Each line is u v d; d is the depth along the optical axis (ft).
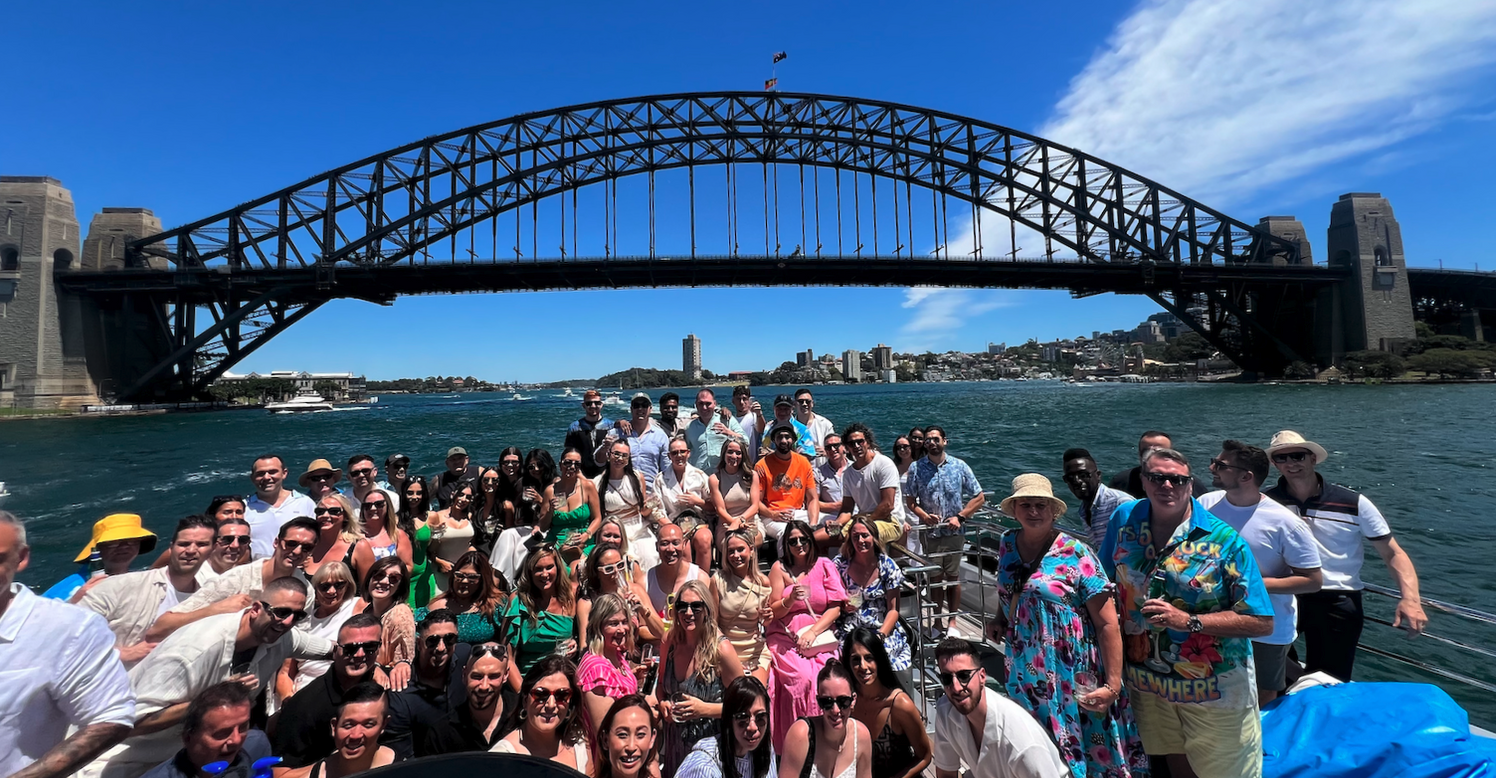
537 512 18.53
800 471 19.71
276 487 18.26
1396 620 11.99
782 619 13.39
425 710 11.53
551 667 10.73
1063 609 9.89
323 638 13.35
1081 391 285.64
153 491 68.59
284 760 10.65
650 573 14.92
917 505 20.33
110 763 9.46
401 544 17.72
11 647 7.34
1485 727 18.69
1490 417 112.16
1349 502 12.97
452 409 249.96
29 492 68.39
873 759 10.57
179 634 10.06
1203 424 112.88
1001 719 9.26
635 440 22.29
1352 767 9.54
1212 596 9.32
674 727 11.80
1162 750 10.23
